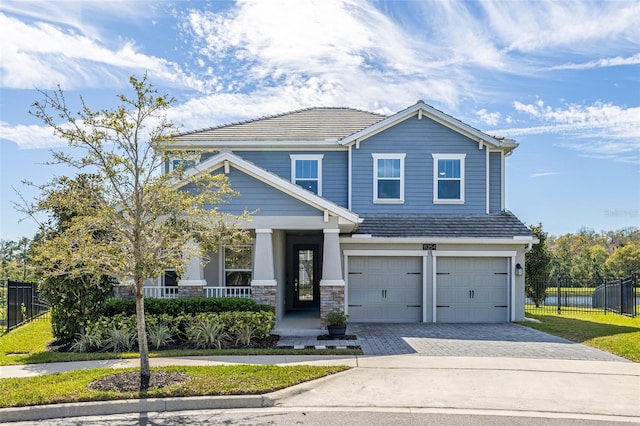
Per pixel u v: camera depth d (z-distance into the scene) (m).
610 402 8.16
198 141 18.59
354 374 9.73
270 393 8.30
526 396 8.45
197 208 9.92
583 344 13.05
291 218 14.84
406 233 17.41
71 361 11.00
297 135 19.25
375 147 18.89
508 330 15.48
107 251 8.79
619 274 40.84
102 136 8.70
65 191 9.22
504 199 19.22
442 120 18.77
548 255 25.19
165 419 7.40
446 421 7.28
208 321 12.65
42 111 8.64
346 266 17.67
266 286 14.71
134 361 10.88
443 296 17.70
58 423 7.27
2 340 13.70
